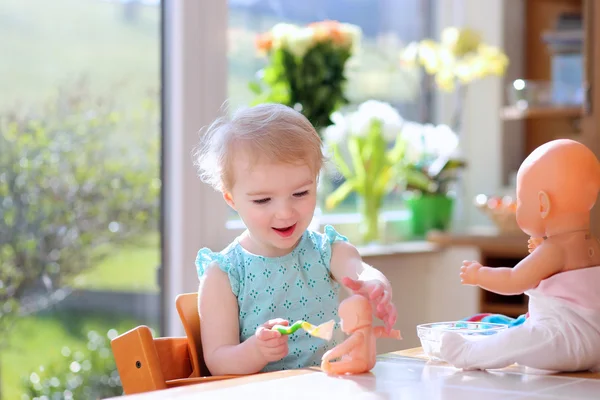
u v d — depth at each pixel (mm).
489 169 3785
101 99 2531
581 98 3420
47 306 2459
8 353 2385
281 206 1404
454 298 3352
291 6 3156
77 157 2504
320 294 1594
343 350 1093
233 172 1431
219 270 1528
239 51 2883
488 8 3768
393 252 3195
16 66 2373
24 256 2418
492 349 1121
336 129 3098
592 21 3072
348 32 2975
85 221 2521
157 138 2602
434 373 1107
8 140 2375
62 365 2486
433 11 3875
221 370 1393
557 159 1180
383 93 3627
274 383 1017
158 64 2609
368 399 912
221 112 2650
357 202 3383
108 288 2562
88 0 2494
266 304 1548
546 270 1162
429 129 3557
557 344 1108
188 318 1493
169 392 955
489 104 3785
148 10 2594
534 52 3836
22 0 2373
